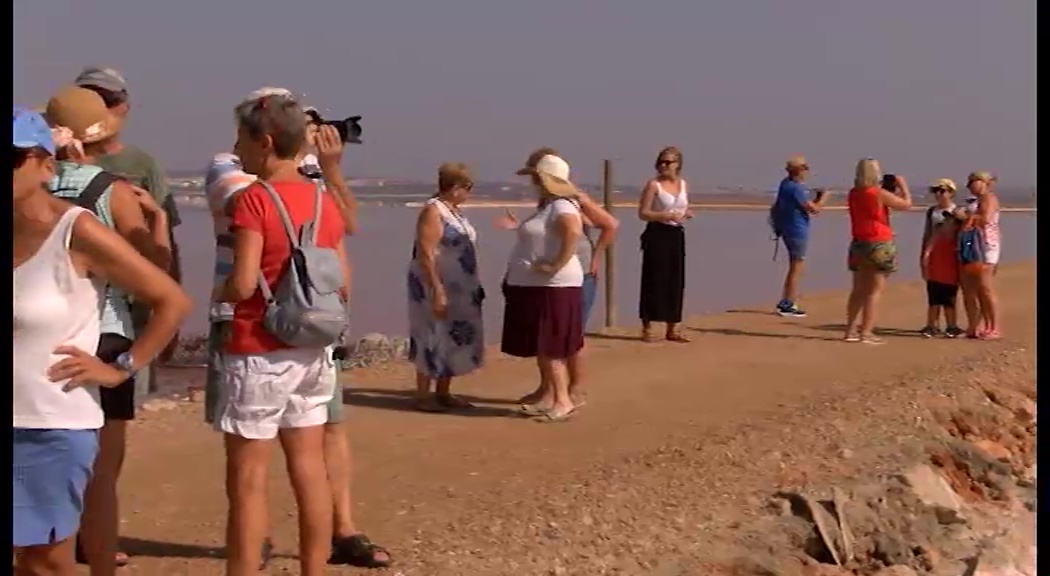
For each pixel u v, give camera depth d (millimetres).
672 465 7000
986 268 11781
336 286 4332
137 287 3561
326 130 4934
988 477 7906
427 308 8016
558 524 5949
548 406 8164
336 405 5250
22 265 3436
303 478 4520
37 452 3451
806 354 10891
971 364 10336
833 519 6457
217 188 4785
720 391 9172
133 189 4297
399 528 5832
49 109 4344
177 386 8758
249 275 4207
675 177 11164
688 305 14898
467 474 6781
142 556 5410
